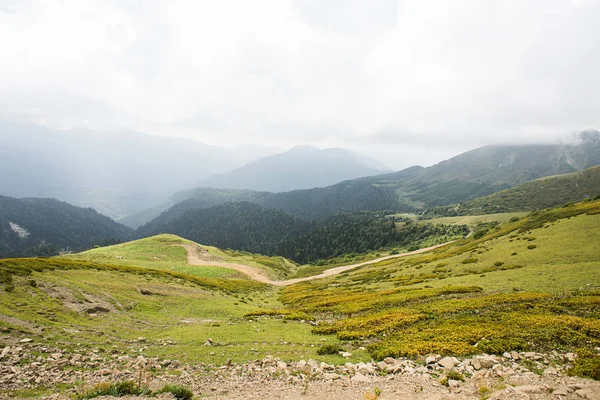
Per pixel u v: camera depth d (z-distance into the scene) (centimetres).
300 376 1900
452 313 3189
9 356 1997
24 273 3862
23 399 1488
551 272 4156
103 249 11050
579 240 5216
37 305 3092
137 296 4412
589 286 3378
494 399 1367
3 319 2578
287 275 14538
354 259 19588
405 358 2133
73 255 8731
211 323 3806
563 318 2434
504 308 3047
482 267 5791
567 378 1594
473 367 1841
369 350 2497
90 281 4497
